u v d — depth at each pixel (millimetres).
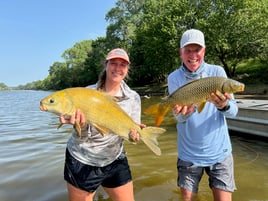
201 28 28844
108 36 54125
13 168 6527
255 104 10641
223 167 3654
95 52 63844
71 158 3439
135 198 4812
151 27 34688
